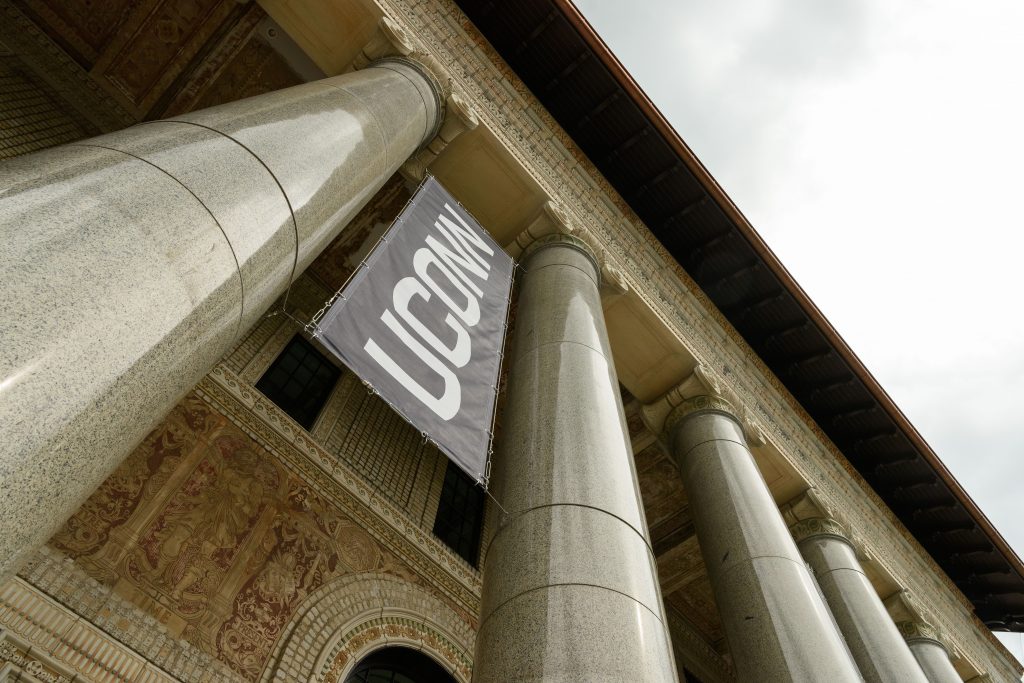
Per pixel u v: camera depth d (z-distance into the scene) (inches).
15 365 72.4
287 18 282.8
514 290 310.5
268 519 249.1
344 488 291.7
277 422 284.7
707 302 422.3
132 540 203.5
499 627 130.2
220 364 282.2
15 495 70.1
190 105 344.8
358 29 280.5
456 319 195.3
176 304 97.4
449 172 314.2
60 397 75.9
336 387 340.2
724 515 269.6
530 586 134.1
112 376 83.7
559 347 223.3
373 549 283.9
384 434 347.9
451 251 223.3
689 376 349.1
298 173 147.7
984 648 527.5
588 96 394.6
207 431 254.1
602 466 168.7
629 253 374.6
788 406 448.1
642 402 360.2
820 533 369.4
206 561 218.2
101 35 336.8
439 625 286.0
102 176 104.2
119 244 93.9
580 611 125.7
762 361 449.7
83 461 80.7
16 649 157.9
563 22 369.4
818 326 448.8
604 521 151.3
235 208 120.7
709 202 415.5
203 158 126.5
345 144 178.5
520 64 388.8
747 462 302.0
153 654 184.4
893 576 429.4
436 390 164.7
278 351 321.7
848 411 488.7
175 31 336.8
